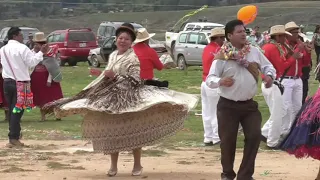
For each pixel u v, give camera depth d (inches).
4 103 765.3
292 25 574.6
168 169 458.0
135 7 3843.5
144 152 540.4
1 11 3725.4
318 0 3255.4
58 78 762.2
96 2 3991.1
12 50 561.9
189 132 673.6
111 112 408.5
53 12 3806.6
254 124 374.0
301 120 392.8
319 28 1244.5
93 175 433.1
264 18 2844.5
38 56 565.6
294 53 552.7
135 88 415.8
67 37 1665.8
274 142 563.5
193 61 1433.3
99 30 1841.8
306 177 426.9
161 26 3289.9
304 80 653.3
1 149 559.2
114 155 429.7
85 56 1675.7
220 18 3144.7
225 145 378.9
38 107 820.0
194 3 3700.8
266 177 426.0
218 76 374.0
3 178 419.2
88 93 424.8
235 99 373.7
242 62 369.4
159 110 419.2
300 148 396.2
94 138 422.9
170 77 1293.1
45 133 670.5
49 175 430.6
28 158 507.8
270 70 377.7
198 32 1444.4
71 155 526.3
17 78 563.5
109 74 415.8
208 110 594.2
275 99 560.7
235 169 459.2
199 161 497.4
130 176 429.4
